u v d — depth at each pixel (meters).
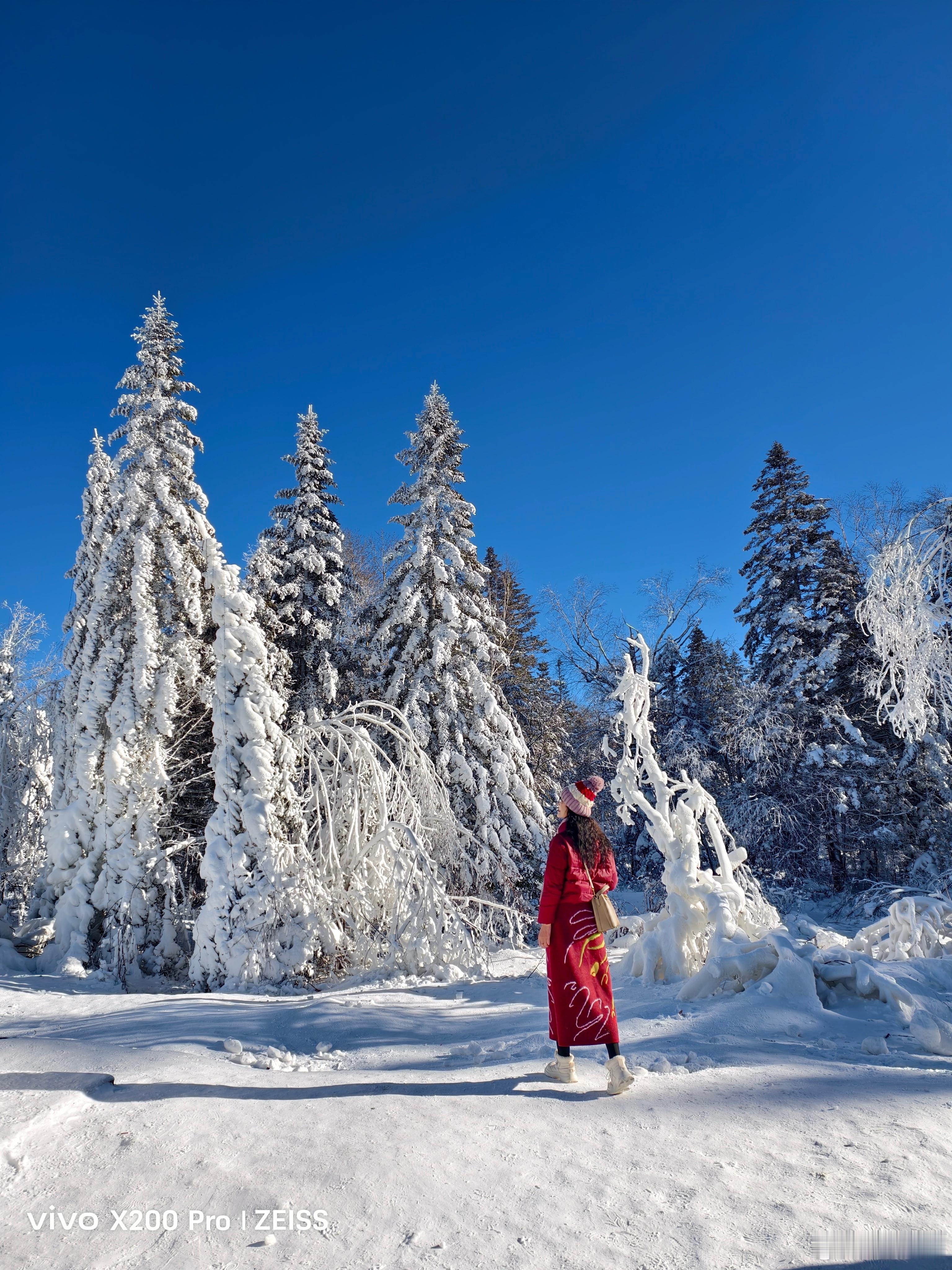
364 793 12.58
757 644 25.50
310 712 15.72
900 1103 3.43
